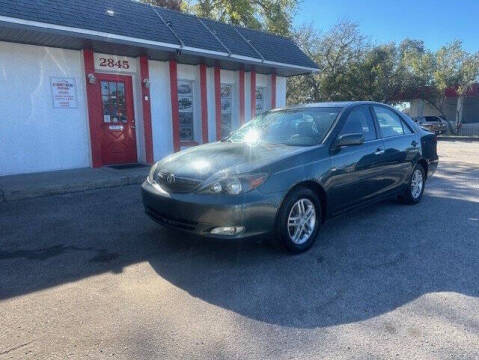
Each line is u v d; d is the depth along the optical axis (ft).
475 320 9.55
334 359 8.13
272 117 18.08
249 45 36.73
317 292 11.03
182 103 36.55
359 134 15.08
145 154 32.71
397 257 13.52
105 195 22.67
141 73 31.65
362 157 16.02
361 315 9.82
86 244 14.83
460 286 11.35
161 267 12.75
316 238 14.97
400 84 104.42
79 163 29.68
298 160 13.64
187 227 12.81
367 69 89.86
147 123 32.53
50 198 21.89
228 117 40.57
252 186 12.32
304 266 12.78
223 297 10.77
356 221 17.75
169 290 11.18
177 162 14.28
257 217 12.34
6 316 9.78
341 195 15.20
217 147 15.64
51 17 23.45
